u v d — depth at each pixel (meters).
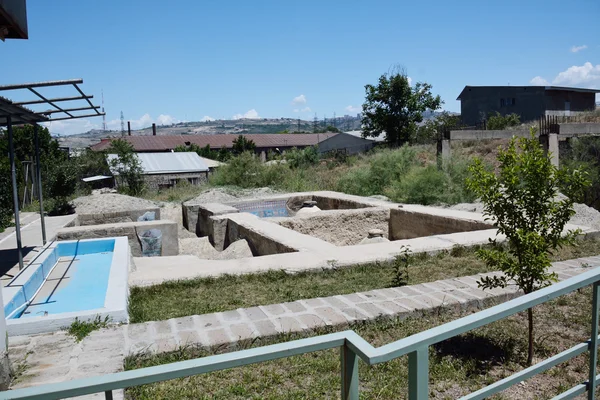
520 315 4.31
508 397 2.97
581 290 4.88
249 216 10.66
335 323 3.98
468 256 6.82
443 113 34.09
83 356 3.43
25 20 3.50
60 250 7.79
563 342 3.74
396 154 16.84
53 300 5.59
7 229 9.88
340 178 17.64
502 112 33.16
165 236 10.14
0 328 2.96
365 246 7.16
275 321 4.05
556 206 3.55
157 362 3.44
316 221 10.23
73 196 16.02
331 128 83.75
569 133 13.36
